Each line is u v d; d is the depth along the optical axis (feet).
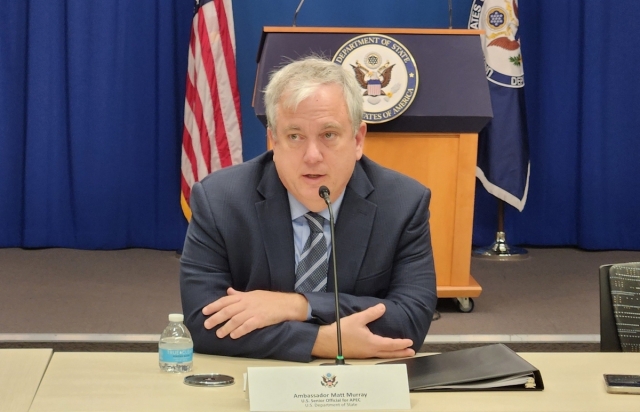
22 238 17.80
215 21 16.49
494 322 12.53
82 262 16.61
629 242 18.43
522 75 16.93
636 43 17.89
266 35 11.81
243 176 6.61
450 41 11.83
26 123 17.49
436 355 5.62
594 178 18.21
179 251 17.78
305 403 4.60
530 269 16.61
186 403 4.70
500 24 16.76
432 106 11.49
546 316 12.93
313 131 5.80
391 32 11.76
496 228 18.71
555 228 18.71
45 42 17.33
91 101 17.51
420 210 6.63
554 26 18.02
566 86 18.21
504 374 5.02
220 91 16.56
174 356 5.38
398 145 11.88
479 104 11.55
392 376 4.70
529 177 18.39
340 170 5.93
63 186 17.83
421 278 6.49
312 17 17.80
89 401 4.71
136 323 12.22
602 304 6.60
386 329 6.02
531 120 18.33
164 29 17.47
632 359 5.75
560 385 5.14
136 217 17.99
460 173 11.99
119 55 17.47
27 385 4.98
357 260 6.40
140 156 17.80
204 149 16.57
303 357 5.64
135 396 4.81
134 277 15.38
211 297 6.23
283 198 6.43
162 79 17.60
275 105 5.89
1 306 13.06
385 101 11.45
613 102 18.04
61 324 12.07
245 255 6.45
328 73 5.90
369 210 6.47
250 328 5.74
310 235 6.43
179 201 17.92
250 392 4.57
